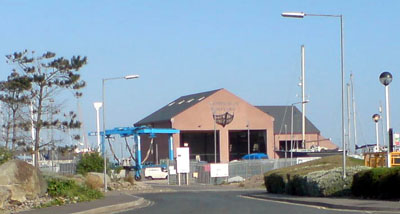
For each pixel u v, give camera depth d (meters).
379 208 22.06
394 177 25.55
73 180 32.12
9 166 25.92
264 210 23.69
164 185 63.03
